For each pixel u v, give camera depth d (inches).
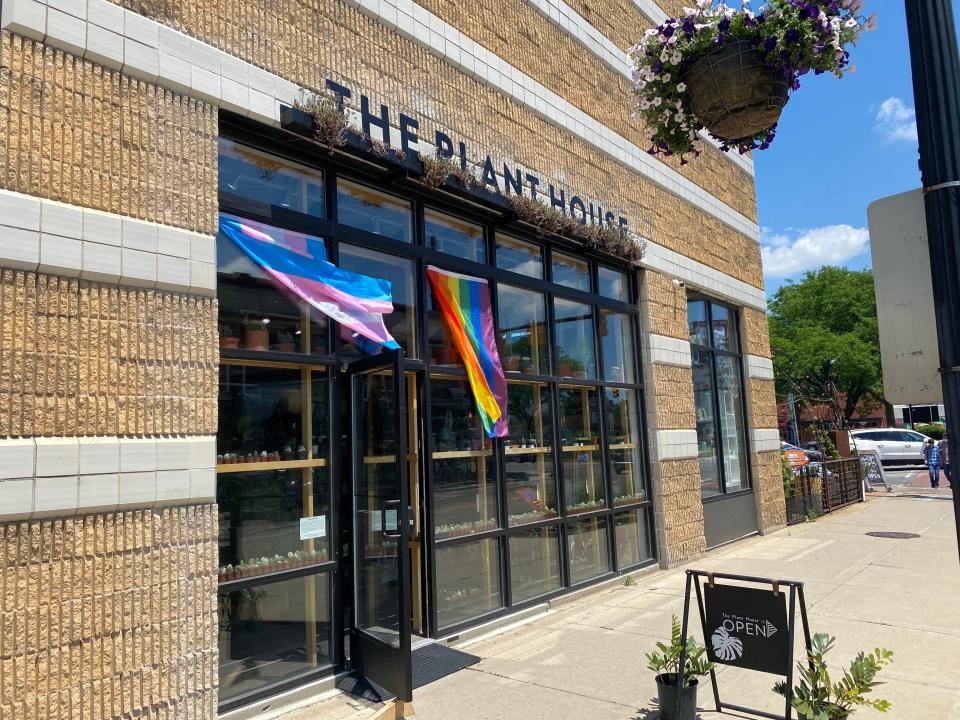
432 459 244.8
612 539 332.5
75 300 146.2
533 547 287.6
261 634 185.3
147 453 152.9
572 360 327.0
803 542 434.9
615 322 365.4
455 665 217.0
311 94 207.9
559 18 336.2
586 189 339.3
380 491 197.3
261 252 194.2
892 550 395.5
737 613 168.7
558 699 190.1
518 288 299.7
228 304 186.2
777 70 147.3
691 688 170.1
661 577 345.1
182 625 155.0
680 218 424.2
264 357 191.8
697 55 152.9
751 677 207.5
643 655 225.8
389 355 193.9
